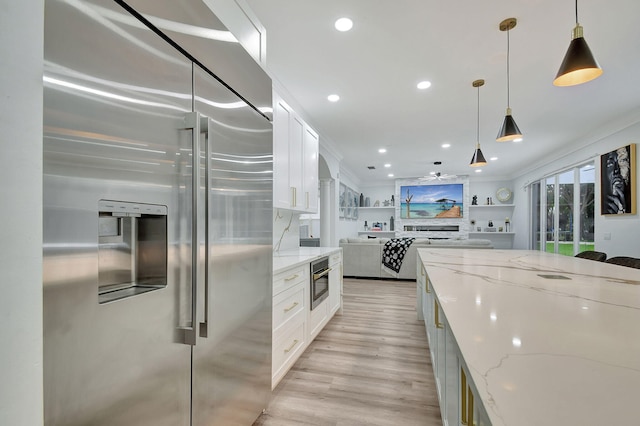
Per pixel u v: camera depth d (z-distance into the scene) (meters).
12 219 0.61
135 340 0.90
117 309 0.84
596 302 1.19
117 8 0.85
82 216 0.74
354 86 3.33
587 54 1.60
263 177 1.71
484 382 0.58
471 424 0.79
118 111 0.84
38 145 0.65
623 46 2.55
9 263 0.61
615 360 0.68
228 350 1.36
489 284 1.54
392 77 3.12
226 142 1.36
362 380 2.22
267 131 1.77
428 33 2.40
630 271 1.93
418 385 2.15
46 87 0.67
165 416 1.01
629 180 4.20
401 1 2.05
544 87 3.33
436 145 5.87
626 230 4.30
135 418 0.89
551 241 6.90
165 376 1.01
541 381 0.58
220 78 1.33
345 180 8.70
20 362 0.62
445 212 9.88
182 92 1.09
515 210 9.34
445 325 1.24
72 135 0.72
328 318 3.28
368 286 5.59
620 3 2.04
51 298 0.67
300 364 2.48
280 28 2.34
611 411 0.48
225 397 1.34
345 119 4.39
